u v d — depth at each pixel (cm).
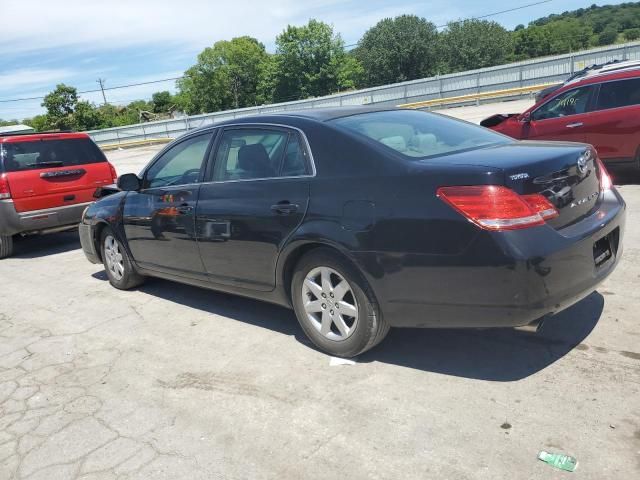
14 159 820
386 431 309
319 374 379
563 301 321
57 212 845
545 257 306
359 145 371
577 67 2773
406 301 343
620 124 822
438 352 391
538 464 271
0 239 846
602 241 356
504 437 293
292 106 3509
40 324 540
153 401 370
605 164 853
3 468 314
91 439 333
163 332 485
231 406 353
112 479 294
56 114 5791
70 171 859
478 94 2991
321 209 373
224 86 9325
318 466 288
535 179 316
